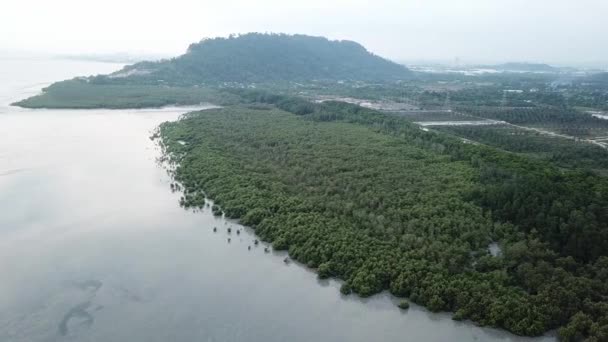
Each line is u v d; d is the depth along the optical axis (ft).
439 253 374.43
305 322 314.96
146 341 295.07
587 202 428.15
